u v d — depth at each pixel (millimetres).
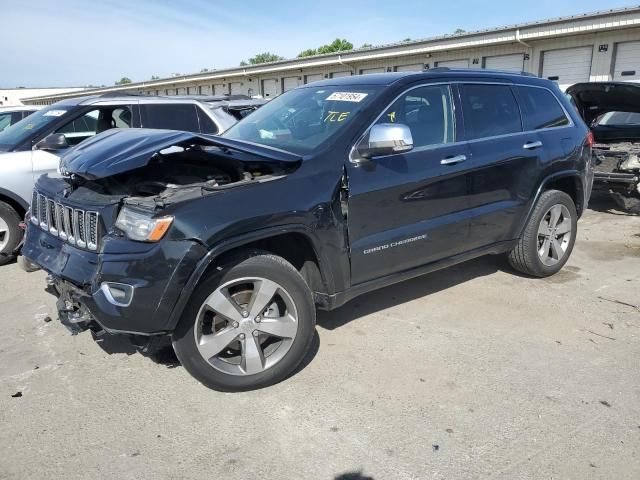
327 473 2541
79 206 3113
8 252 5711
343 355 3633
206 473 2549
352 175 3438
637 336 3898
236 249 3082
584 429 2836
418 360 3562
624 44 16594
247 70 29906
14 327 4117
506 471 2537
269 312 3227
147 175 3379
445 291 4777
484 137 4273
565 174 4906
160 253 2762
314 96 4211
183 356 3004
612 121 8852
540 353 3648
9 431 2852
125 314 2768
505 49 19562
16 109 10805
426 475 2518
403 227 3762
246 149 3227
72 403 3105
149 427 2885
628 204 7871
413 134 3838
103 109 6629
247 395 3174
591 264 5559
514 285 4914
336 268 3424
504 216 4492
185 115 7105
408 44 21594
